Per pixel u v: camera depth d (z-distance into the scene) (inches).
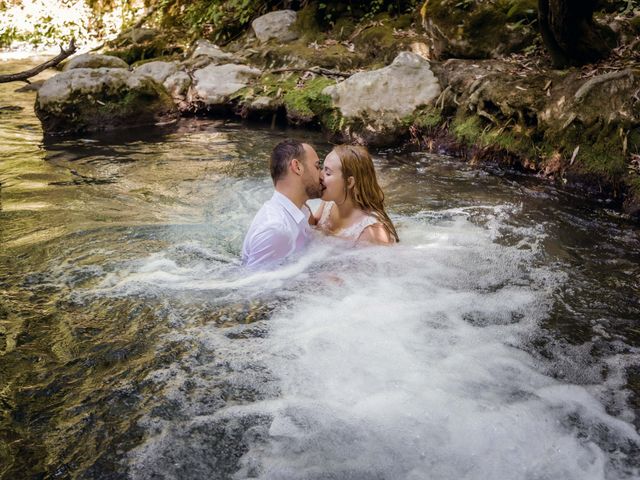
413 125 271.4
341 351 121.7
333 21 373.7
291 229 153.7
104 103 305.6
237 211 196.7
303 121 303.0
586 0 232.5
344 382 113.3
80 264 155.4
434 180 227.8
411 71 282.7
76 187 218.7
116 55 429.1
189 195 211.9
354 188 157.2
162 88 327.6
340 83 292.0
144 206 200.2
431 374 116.0
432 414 106.2
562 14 234.8
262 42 381.7
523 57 279.7
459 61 286.4
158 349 121.6
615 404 109.5
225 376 114.3
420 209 198.4
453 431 102.7
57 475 92.2
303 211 162.6
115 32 519.2
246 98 322.7
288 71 333.4
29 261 156.7
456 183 224.1
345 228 161.6
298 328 128.7
